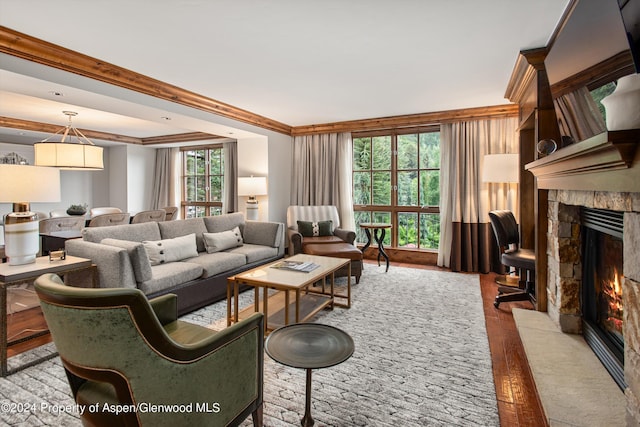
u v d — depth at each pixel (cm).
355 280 409
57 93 297
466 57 285
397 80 343
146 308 110
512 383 194
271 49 268
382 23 228
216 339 132
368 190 558
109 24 227
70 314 107
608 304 202
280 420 163
